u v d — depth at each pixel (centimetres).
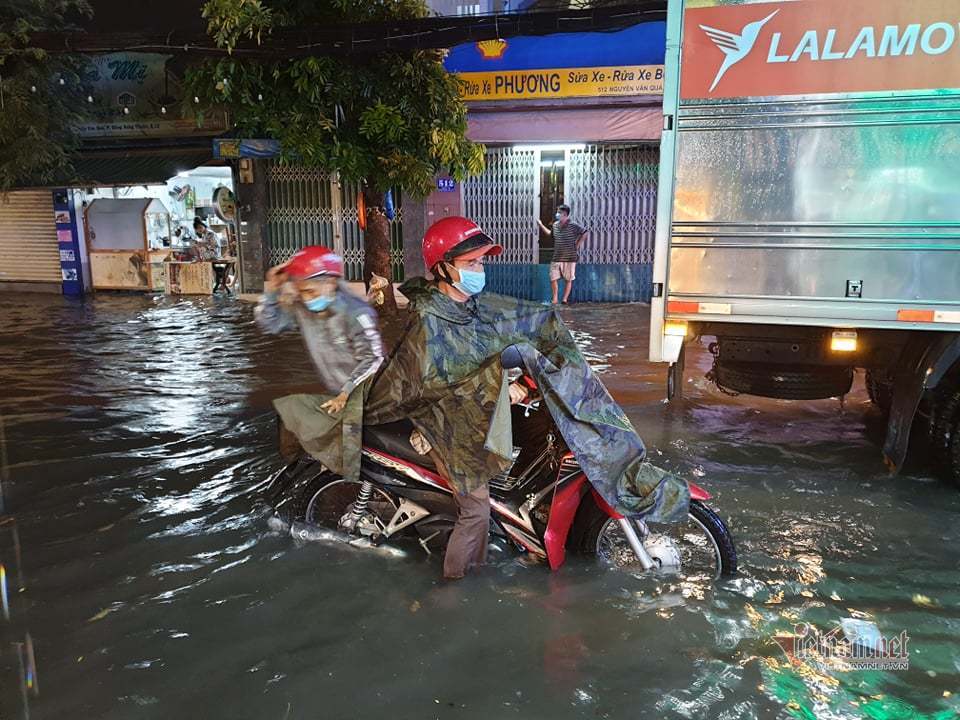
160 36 758
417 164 937
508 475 370
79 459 531
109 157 1437
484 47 1206
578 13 622
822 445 551
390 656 300
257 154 1238
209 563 379
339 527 397
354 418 365
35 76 1255
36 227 1531
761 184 465
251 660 299
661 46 1156
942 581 353
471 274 329
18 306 1332
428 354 330
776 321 477
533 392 348
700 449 543
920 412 526
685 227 481
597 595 342
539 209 1299
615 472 333
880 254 454
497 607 333
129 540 406
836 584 350
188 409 657
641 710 265
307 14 933
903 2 427
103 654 304
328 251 381
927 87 432
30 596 348
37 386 740
